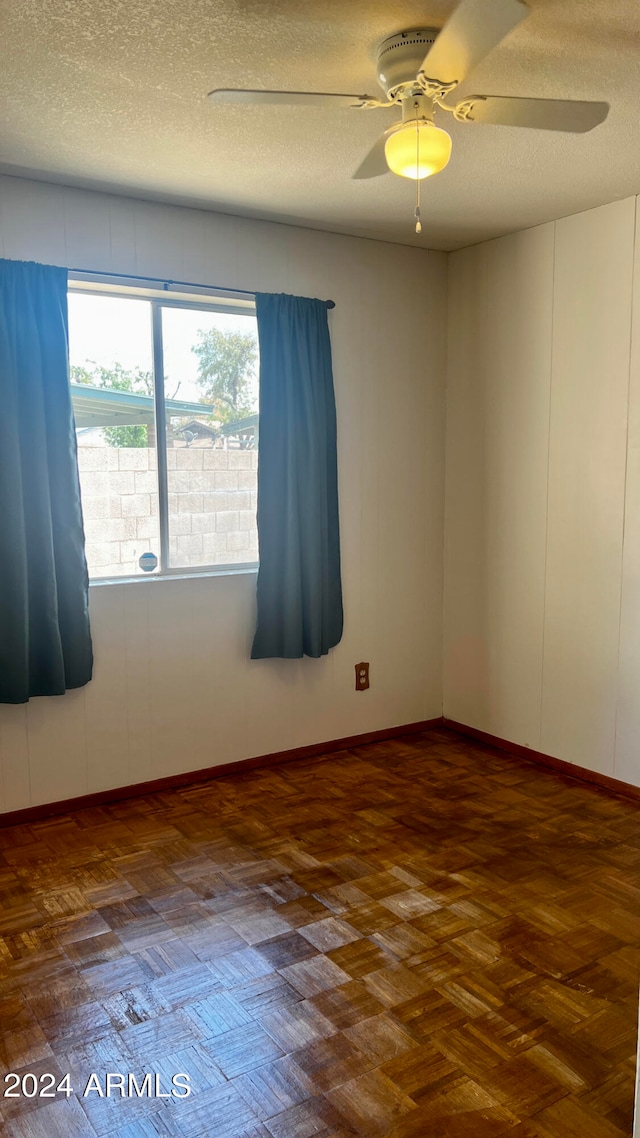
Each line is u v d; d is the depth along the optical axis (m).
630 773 3.59
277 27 2.05
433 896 2.72
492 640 4.25
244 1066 1.95
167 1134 1.76
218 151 2.85
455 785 3.73
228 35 2.08
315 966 2.34
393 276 4.16
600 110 2.04
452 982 2.26
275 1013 2.13
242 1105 1.83
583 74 2.32
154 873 2.89
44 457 3.17
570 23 2.04
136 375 3.55
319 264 3.90
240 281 3.68
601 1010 2.14
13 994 2.22
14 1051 2.00
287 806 3.50
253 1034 2.05
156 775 3.67
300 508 3.83
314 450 3.82
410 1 1.93
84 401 3.44
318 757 4.13
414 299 4.25
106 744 3.52
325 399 3.90
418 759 4.09
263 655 3.86
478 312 4.18
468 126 2.62
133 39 2.10
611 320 3.51
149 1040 2.04
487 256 4.10
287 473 3.76
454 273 4.31
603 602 3.65
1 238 3.12
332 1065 1.95
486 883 2.81
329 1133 1.75
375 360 4.14
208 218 3.57
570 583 3.79
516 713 4.14
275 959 2.37
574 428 3.71
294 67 2.27
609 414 3.55
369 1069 1.93
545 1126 1.77
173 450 3.66
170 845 3.12
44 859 3.01
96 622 3.45
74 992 2.23
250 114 2.54
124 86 2.36
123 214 3.36
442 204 3.47
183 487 3.70
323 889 2.78
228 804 3.52
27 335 3.11
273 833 3.22
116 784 3.57
